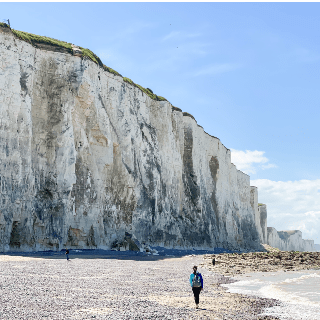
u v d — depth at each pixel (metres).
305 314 14.36
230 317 13.30
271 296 18.77
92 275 21.62
